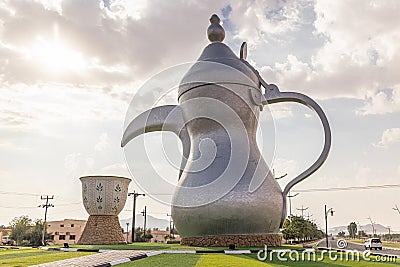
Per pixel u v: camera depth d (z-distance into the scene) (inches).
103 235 1162.6
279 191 855.7
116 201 1189.7
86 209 1192.2
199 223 805.9
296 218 2618.1
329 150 884.0
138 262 542.0
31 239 2554.1
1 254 717.9
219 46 945.5
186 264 513.3
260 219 804.6
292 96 921.5
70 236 2881.4
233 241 795.4
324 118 900.6
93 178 1183.6
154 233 2967.5
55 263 530.9
